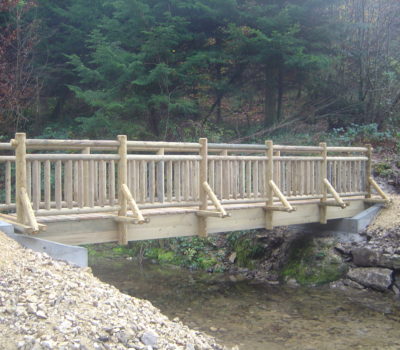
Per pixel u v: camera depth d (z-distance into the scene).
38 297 4.40
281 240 10.90
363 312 7.77
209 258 11.44
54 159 6.04
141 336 4.25
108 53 14.91
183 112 16.14
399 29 17.39
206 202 7.61
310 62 15.23
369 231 9.97
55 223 6.15
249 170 8.34
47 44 18.16
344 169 10.42
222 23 16.69
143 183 6.89
